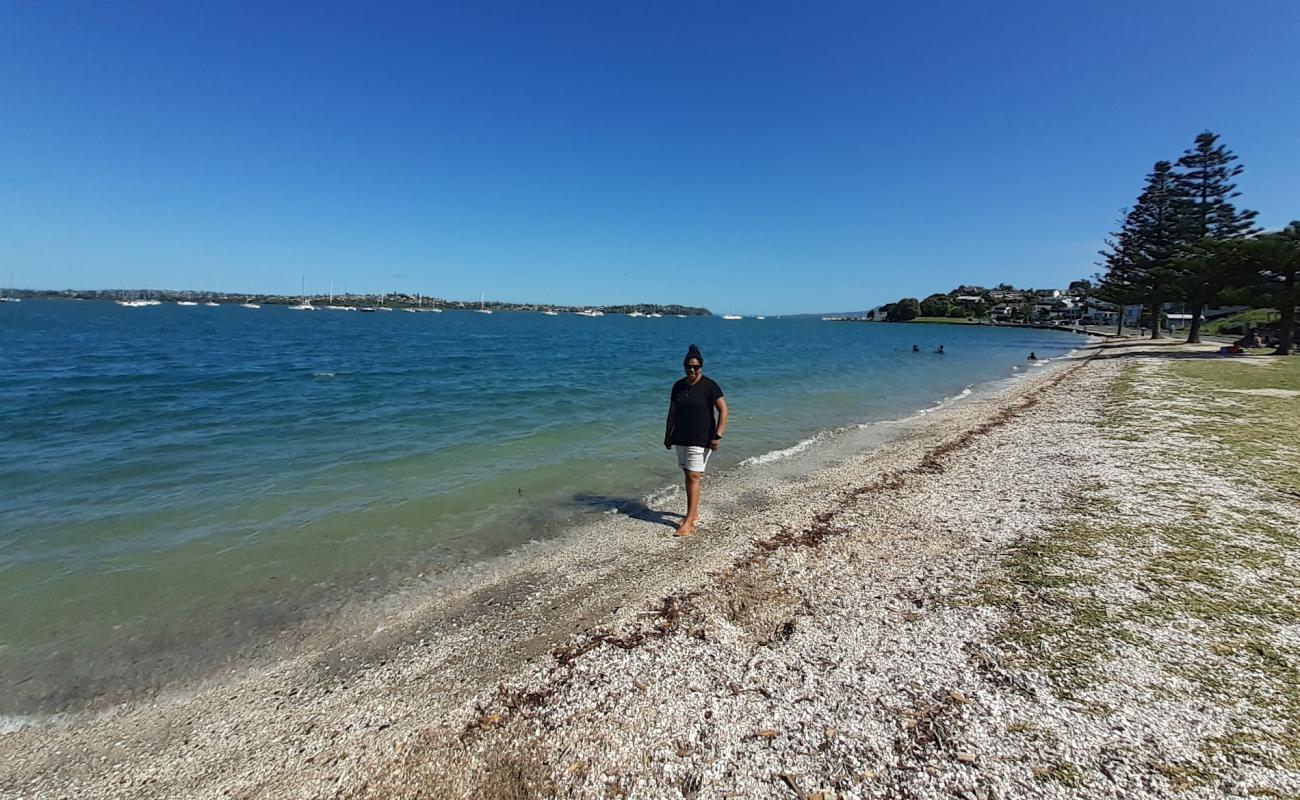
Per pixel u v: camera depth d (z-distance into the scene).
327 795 3.12
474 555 6.39
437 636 4.77
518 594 5.49
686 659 4.19
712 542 6.71
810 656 4.10
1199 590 4.43
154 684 4.17
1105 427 11.05
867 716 3.39
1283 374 18.42
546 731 3.51
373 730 3.64
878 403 18.44
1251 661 3.53
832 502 8.03
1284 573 4.63
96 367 23.61
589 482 9.12
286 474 9.09
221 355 30.69
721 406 6.89
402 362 29.70
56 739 3.65
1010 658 3.79
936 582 5.10
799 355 42.88
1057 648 3.85
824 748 3.17
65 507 7.47
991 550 5.69
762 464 10.43
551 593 5.50
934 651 3.99
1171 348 35.88
